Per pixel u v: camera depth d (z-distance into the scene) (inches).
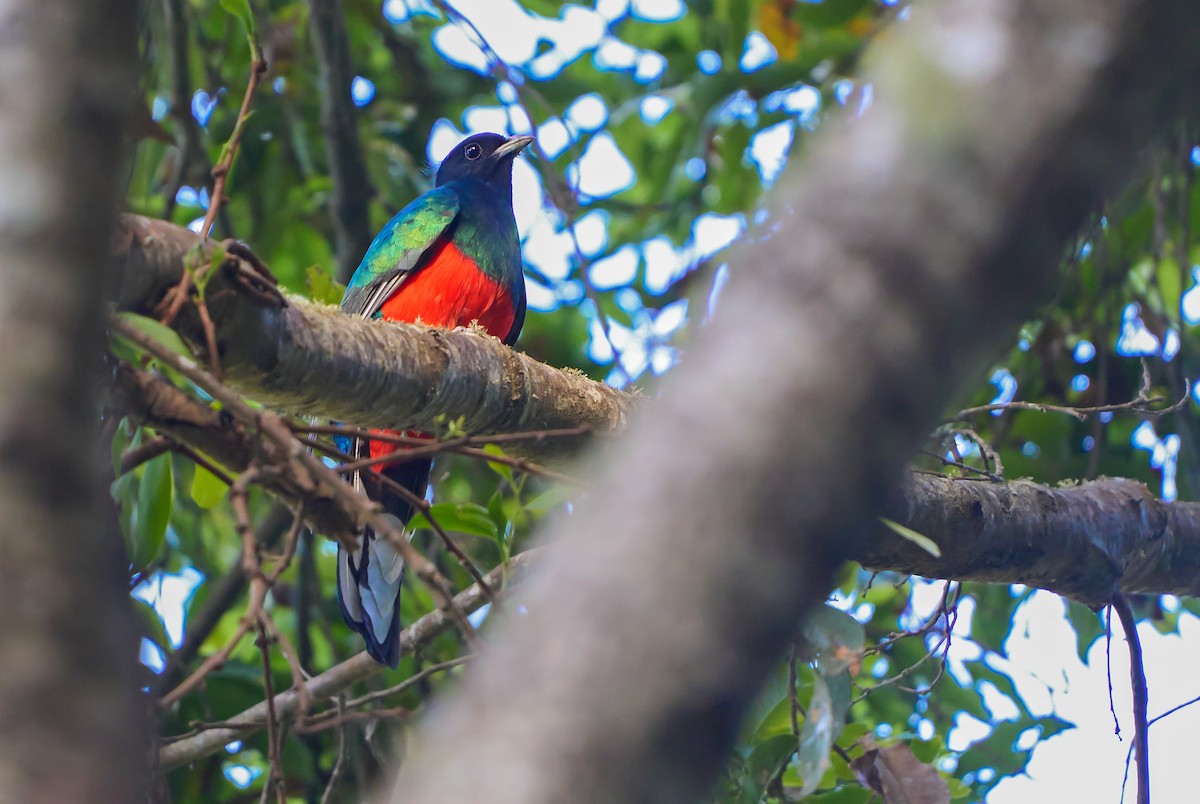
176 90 525.0
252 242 585.0
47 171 121.9
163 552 506.9
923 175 110.3
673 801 103.8
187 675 458.6
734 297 115.2
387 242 495.5
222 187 267.7
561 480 249.6
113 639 119.8
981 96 110.4
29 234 121.0
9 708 111.4
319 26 529.0
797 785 359.6
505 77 446.6
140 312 253.1
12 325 119.3
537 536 492.1
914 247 109.4
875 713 475.2
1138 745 347.9
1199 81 112.0
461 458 551.8
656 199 642.2
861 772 319.3
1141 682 359.9
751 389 109.0
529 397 337.1
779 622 106.7
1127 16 108.5
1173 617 498.9
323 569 624.7
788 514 106.7
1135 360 515.2
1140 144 112.0
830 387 108.0
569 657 105.5
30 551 115.6
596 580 107.1
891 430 108.7
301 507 227.9
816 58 561.0
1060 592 386.6
